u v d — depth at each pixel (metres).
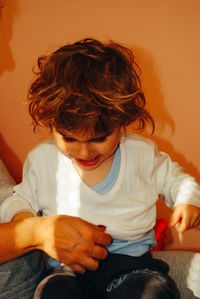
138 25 1.18
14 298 0.77
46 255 0.88
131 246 0.81
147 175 0.84
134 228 0.80
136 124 1.26
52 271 0.84
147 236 0.83
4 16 1.24
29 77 1.30
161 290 0.68
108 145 0.68
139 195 0.82
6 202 0.82
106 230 0.78
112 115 0.66
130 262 0.77
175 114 1.27
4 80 1.33
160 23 1.17
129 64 0.75
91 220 0.79
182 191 0.82
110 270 0.76
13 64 1.30
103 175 0.79
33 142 1.39
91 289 0.76
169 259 0.90
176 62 1.21
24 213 0.78
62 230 0.67
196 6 1.14
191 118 1.27
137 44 1.20
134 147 0.83
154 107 1.26
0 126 1.39
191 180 0.85
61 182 0.80
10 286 0.77
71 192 0.79
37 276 0.81
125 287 0.70
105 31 1.21
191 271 0.87
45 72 0.72
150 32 1.18
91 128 0.64
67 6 1.21
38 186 0.82
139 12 1.17
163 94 1.25
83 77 0.67
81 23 1.22
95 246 0.68
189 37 1.17
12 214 0.78
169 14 1.16
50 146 0.82
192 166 1.32
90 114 0.63
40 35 1.25
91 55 0.70
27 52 1.28
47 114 0.68
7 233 0.69
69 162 0.79
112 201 0.79
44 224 0.68
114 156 0.80
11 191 0.94
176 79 1.22
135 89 0.74
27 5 1.23
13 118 1.37
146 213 0.83
